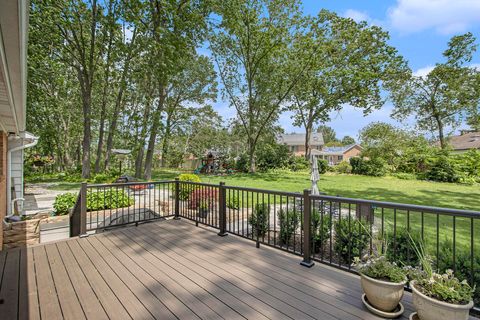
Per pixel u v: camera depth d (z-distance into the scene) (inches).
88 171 540.4
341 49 591.2
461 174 554.3
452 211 74.3
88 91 545.3
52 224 196.2
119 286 90.4
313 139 1405.0
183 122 794.8
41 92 557.6
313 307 77.6
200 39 534.9
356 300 81.7
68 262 111.3
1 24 46.6
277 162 815.1
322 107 670.5
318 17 561.9
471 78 674.2
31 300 81.4
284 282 93.9
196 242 139.0
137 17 466.6
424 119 787.4
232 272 102.0
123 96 624.7
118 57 530.0
